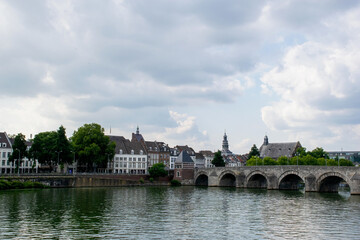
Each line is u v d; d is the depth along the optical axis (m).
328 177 103.19
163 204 68.38
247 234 41.41
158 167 143.50
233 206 66.75
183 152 150.00
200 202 73.19
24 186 102.38
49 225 44.62
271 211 60.12
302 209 62.81
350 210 61.72
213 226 45.88
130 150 171.88
